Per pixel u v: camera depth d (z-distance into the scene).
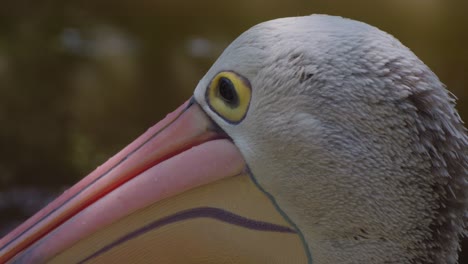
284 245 2.56
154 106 7.93
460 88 6.97
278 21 2.57
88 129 7.36
